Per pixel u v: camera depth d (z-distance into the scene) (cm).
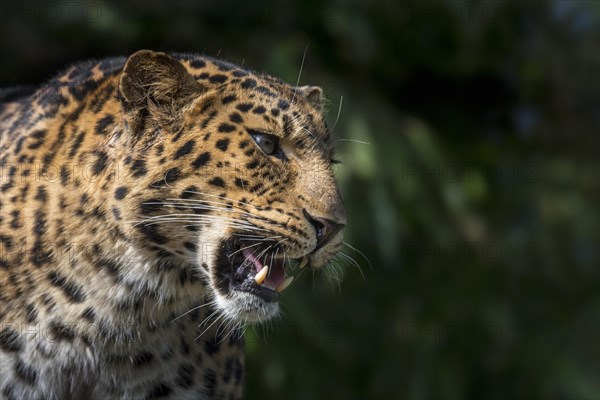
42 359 893
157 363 930
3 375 890
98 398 934
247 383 1908
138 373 929
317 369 1917
